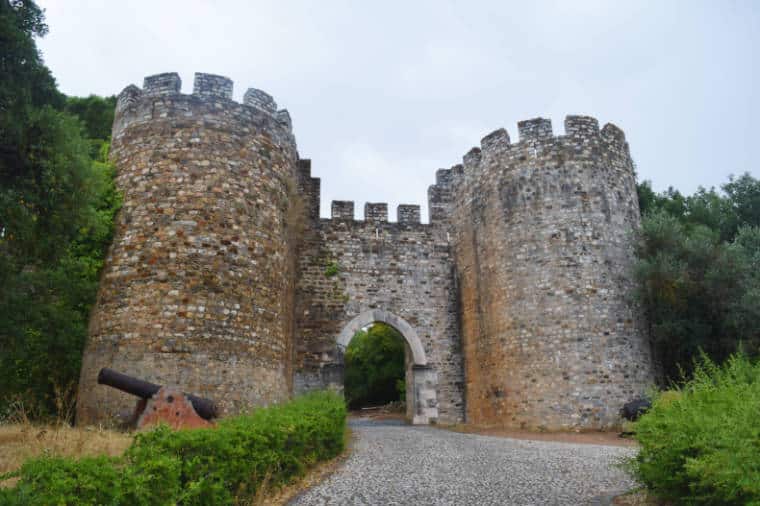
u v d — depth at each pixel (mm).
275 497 6930
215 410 11234
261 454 6719
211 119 14570
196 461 5281
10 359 12859
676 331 16203
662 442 5902
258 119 15422
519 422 16656
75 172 9797
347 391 41312
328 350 19609
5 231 8930
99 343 12914
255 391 13453
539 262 17359
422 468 9227
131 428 10680
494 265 18656
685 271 16344
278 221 15398
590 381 15992
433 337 20641
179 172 13953
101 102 23062
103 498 3883
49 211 9438
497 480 8109
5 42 8523
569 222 17344
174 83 14766
